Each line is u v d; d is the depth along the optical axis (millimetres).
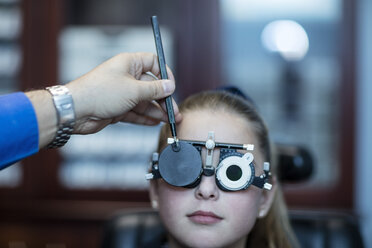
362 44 1910
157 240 1037
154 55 763
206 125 784
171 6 1941
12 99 623
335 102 1950
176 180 718
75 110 656
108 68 686
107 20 1958
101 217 1933
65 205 1946
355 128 1938
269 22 1945
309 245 1091
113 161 1998
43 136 643
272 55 1959
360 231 1111
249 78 1967
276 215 998
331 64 1941
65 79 1972
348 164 1947
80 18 1963
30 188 1992
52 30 1955
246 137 804
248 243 992
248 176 729
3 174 1992
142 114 802
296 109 1965
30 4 1950
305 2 1931
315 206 1964
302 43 1947
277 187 1008
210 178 734
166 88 713
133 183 1995
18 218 1941
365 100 1927
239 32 1955
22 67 1961
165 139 842
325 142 1965
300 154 1068
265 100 1969
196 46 1943
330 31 1932
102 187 1992
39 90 660
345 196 1954
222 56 1953
